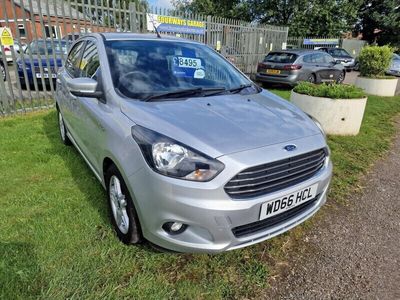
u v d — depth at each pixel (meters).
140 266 2.21
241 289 2.11
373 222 3.00
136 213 2.14
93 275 2.09
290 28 24.52
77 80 2.61
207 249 1.94
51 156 4.02
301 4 24.31
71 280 2.03
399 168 4.36
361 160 4.55
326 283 2.22
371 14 30.77
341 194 3.51
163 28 8.77
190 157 1.90
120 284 2.05
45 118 5.88
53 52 6.55
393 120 7.21
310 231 2.81
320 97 5.50
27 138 4.74
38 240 2.39
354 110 5.46
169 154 1.91
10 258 2.19
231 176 1.87
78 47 3.86
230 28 11.76
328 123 5.54
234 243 1.99
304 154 2.19
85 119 2.92
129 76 2.68
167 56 3.04
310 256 2.49
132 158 2.05
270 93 3.23
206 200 1.86
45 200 2.97
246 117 2.36
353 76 17.95
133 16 7.68
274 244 2.59
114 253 2.30
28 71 7.12
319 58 11.27
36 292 1.93
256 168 1.94
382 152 4.94
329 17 24.06
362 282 2.25
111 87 2.56
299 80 10.54
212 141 1.97
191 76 2.97
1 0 5.62
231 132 2.10
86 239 2.42
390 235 2.81
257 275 2.23
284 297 2.08
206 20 10.55
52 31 6.40
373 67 10.59
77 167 3.71
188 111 2.31
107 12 7.11
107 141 2.35
